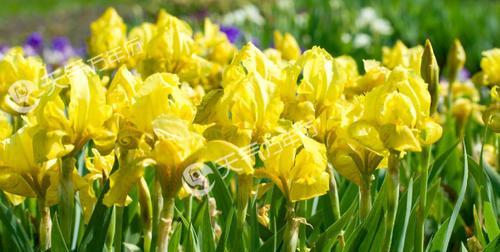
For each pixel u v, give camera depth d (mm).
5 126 1286
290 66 1302
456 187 1717
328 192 1372
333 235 1286
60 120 1197
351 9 4949
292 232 1230
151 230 1261
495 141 1685
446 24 4531
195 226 1384
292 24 4438
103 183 1288
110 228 1290
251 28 4410
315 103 1301
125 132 1194
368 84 1451
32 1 10156
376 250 1278
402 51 1697
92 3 9570
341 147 1281
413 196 1364
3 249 1344
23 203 1452
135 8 4746
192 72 1601
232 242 1302
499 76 1557
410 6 5199
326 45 4152
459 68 1830
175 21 1593
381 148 1202
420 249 1272
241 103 1207
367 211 1298
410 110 1198
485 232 1422
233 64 1281
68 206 1216
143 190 1244
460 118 1896
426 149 1250
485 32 4523
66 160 1208
